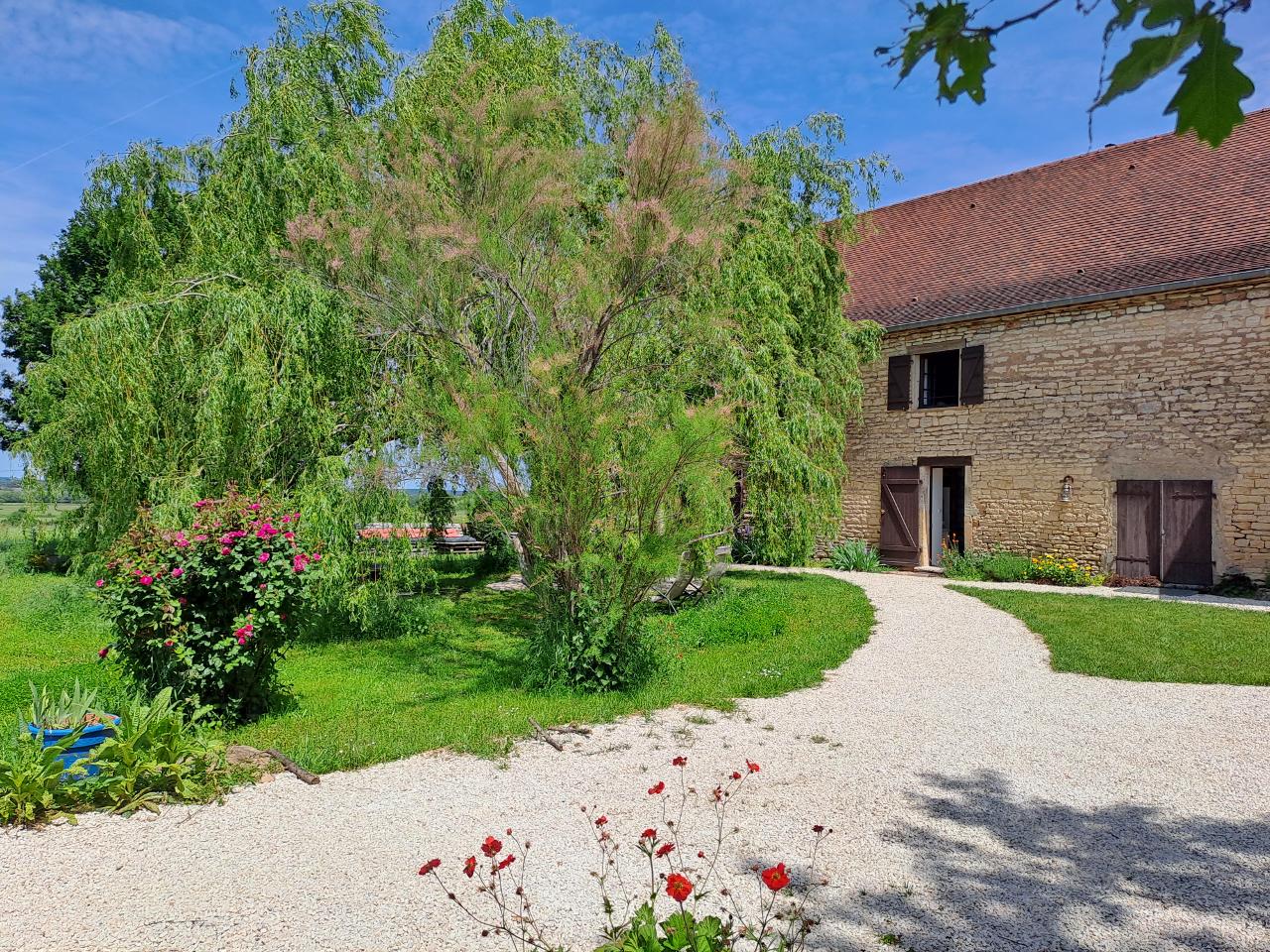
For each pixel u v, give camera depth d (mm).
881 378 15562
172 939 2822
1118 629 8625
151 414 7844
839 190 13055
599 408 6375
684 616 9531
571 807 4031
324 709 6059
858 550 15352
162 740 4250
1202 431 11672
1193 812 3959
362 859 3459
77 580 10180
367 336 9023
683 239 6793
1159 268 12242
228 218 9758
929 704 5941
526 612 10875
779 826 3791
